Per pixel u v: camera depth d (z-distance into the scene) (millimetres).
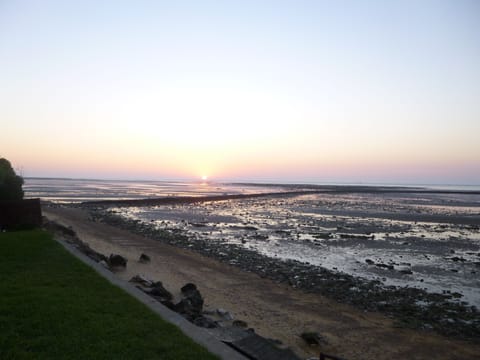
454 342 13719
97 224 42500
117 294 10195
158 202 84000
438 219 56875
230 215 61562
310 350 12133
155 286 14430
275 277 22156
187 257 26672
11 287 10453
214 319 13078
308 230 44000
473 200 112875
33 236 20156
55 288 10516
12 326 7703
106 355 6613
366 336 13781
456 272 24812
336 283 21203
